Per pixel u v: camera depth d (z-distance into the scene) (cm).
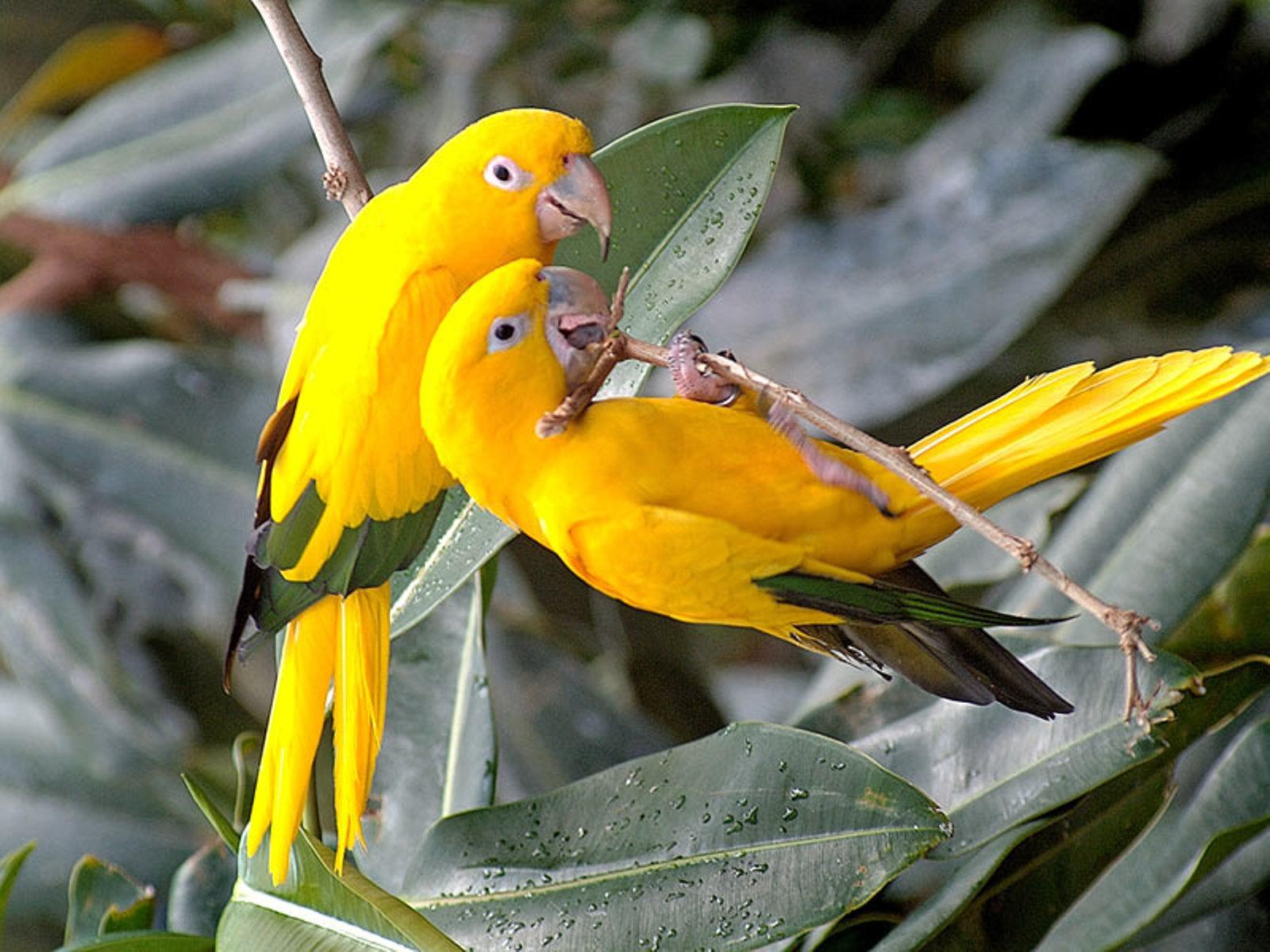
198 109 552
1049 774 487
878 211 550
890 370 537
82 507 540
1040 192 541
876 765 482
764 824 484
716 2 614
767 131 492
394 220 486
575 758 539
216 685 563
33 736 580
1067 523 503
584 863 488
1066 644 488
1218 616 496
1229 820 491
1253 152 560
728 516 473
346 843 486
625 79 625
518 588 575
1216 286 551
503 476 473
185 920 501
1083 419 473
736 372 474
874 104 636
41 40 684
